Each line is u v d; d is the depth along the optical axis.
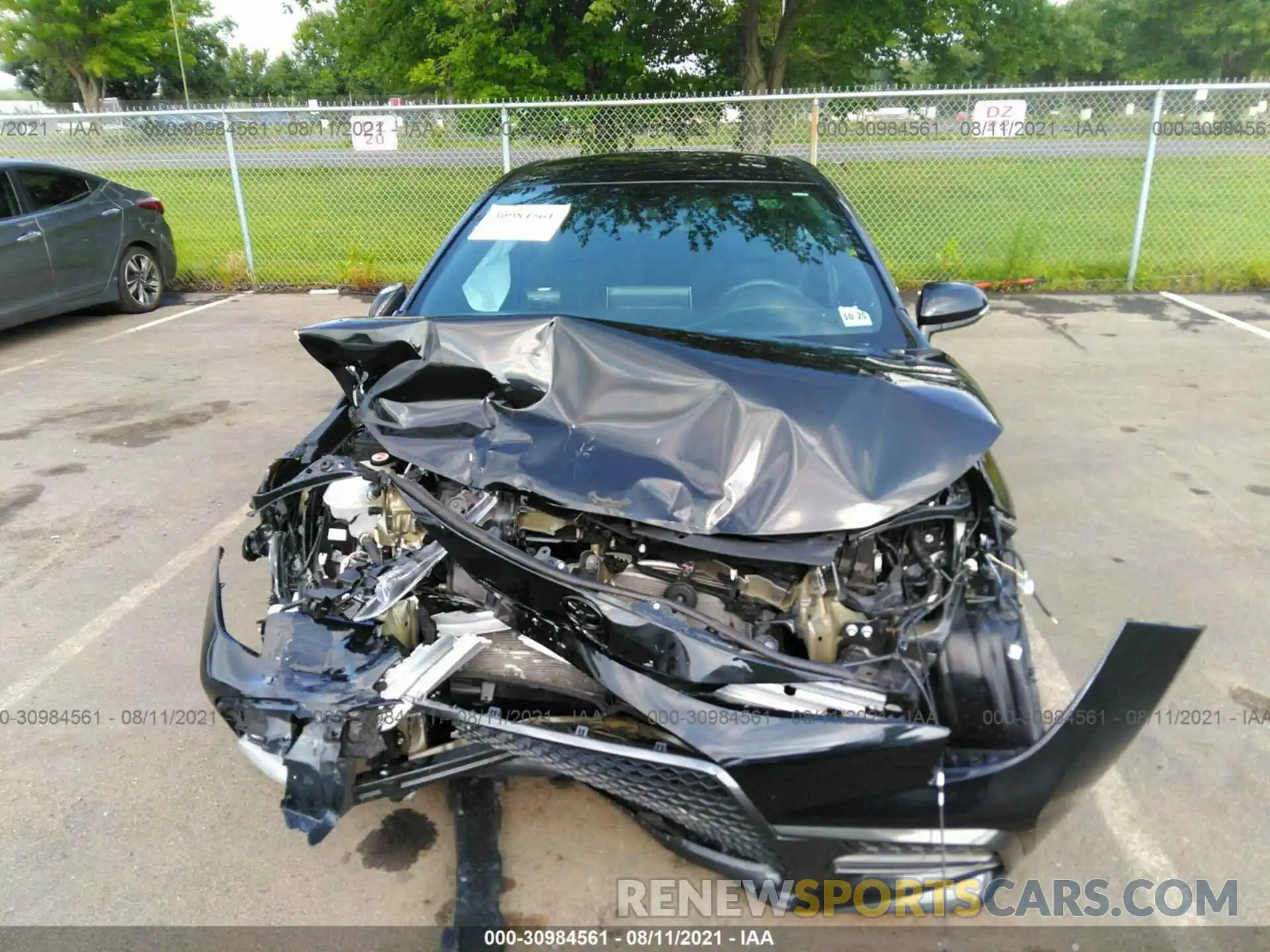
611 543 2.36
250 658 2.31
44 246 8.48
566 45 16.23
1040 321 8.86
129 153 14.27
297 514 2.66
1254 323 8.64
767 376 2.66
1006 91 9.47
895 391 2.60
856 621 2.18
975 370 7.30
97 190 9.23
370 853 2.77
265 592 4.20
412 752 2.42
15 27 39.31
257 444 5.98
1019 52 18.27
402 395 2.63
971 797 2.01
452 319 2.79
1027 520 4.78
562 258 3.66
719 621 2.16
